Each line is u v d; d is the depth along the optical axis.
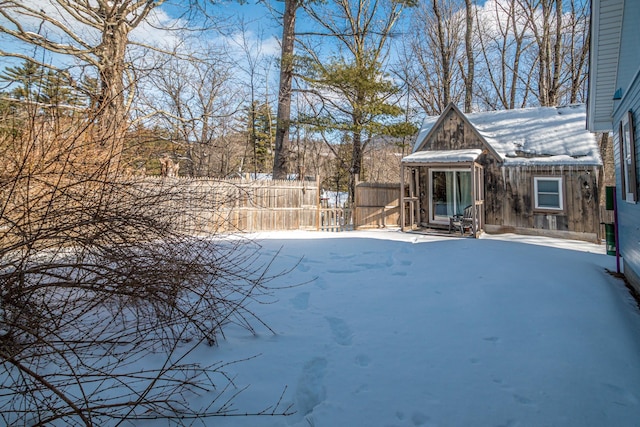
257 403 2.29
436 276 5.68
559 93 21.03
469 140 12.34
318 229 12.76
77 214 2.94
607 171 19.94
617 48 6.34
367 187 14.12
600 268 6.58
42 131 3.38
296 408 2.28
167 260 3.12
